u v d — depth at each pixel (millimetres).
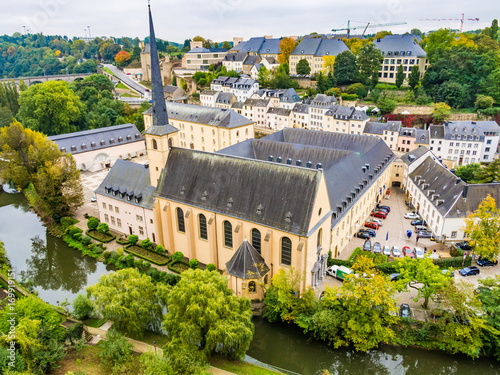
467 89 171375
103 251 84812
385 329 56656
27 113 171000
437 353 58094
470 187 84375
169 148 81562
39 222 105375
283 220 64500
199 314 48969
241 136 141750
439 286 58531
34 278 83250
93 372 49188
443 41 192250
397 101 180250
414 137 144750
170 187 79250
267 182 68188
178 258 77625
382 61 199000
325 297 59969
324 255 71250
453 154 140250
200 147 151125
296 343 62500
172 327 51000
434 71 178250
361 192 90500
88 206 107875
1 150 113750
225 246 73562
